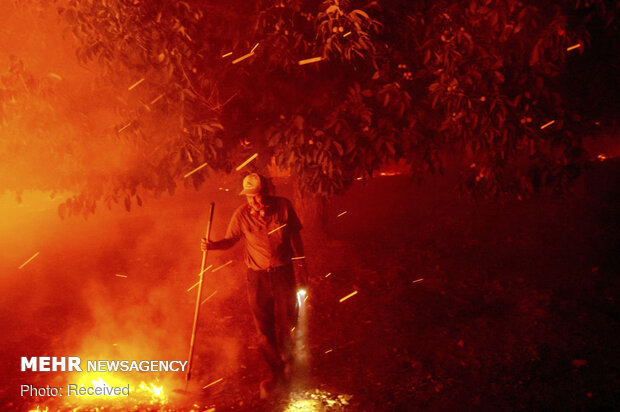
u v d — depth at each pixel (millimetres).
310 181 5906
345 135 5547
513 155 5344
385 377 4996
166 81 5523
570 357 5062
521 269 7578
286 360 4961
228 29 6062
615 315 5938
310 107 5953
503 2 4887
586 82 6609
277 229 4863
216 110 6102
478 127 5270
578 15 5297
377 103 5754
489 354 5254
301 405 4590
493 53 5105
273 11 5551
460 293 6820
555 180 5297
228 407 4656
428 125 5684
